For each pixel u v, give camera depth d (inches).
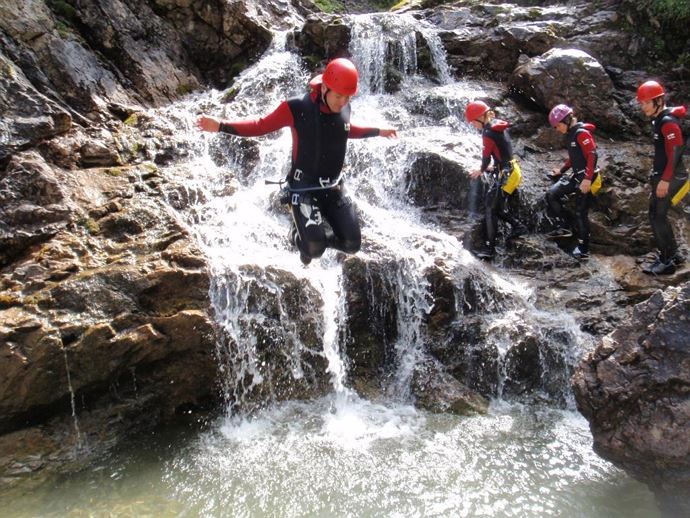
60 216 208.8
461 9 383.6
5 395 161.6
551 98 304.3
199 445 177.8
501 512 146.0
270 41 369.1
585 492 152.9
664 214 229.0
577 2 379.6
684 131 305.9
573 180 244.1
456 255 231.5
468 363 207.9
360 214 251.1
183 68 352.2
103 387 178.2
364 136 149.3
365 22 361.1
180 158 267.4
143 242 201.9
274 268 202.8
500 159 237.3
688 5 327.6
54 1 312.8
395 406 198.5
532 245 251.8
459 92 324.5
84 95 289.7
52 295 177.0
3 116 240.2
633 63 337.4
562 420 189.6
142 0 350.6
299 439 179.0
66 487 159.3
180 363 186.2
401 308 217.8
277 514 147.5
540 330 210.1
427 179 270.5
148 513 147.9
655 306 145.9
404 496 152.5
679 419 135.7
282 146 282.5
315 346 203.9
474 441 176.6
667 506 143.5
